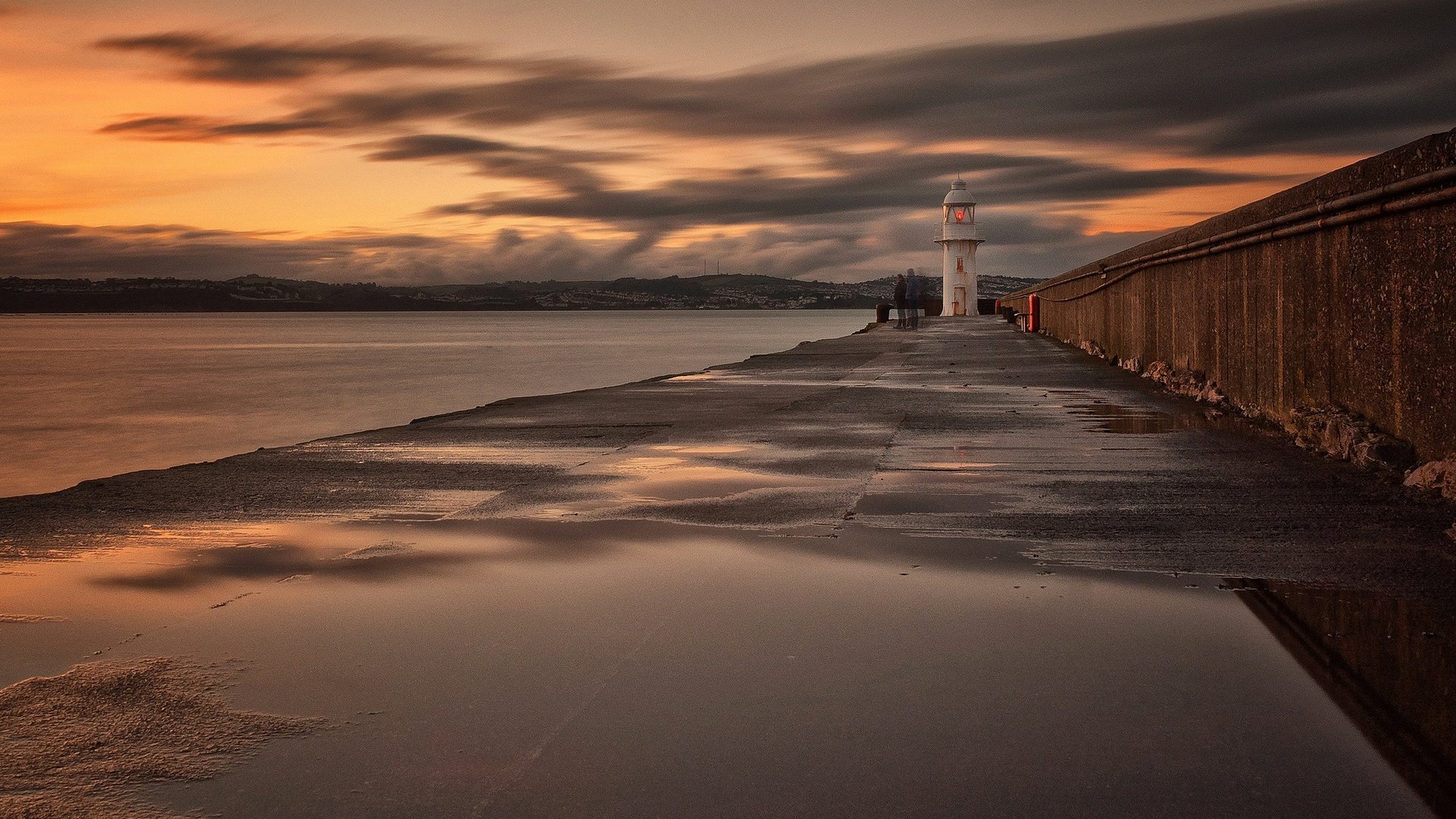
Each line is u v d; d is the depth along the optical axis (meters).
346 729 3.49
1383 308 7.94
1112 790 3.01
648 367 59.06
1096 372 18.42
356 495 7.62
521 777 3.13
